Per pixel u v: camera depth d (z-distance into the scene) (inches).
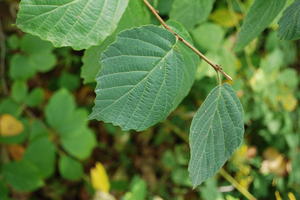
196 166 14.4
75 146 33.2
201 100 36.8
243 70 36.4
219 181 34.6
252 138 38.6
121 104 13.9
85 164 43.9
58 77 42.4
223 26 32.2
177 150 39.1
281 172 36.9
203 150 14.6
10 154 37.8
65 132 33.2
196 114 14.1
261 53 38.4
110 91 13.8
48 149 32.9
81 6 14.1
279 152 37.9
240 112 14.7
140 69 13.9
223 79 32.5
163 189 41.4
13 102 33.7
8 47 37.6
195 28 28.7
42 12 13.9
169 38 14.3
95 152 44.8
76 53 40.8
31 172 32.8
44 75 42.4
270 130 37.7
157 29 14.2
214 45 29.2
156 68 14.1
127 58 13.8
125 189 38.2
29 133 33.7
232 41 31.4
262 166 36.4
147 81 14.0
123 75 13.8
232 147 14.7
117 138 44.4
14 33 37.5
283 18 16.0
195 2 19.4
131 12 16.3
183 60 14.5
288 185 36.4
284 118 38.3
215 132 14.6
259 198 34.4
